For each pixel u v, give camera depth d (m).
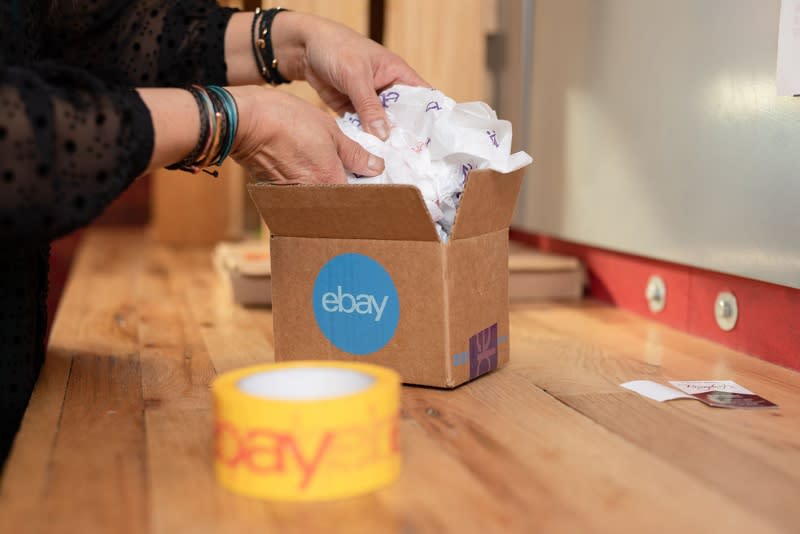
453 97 1.57
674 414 0.83
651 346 1.16
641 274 1.38
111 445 0.74
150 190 2.80
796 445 0.74
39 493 0.63
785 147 0.98
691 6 1.15
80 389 0.92
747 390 0.92
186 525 0.58
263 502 0.61
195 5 1.12
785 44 0.95
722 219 1.10
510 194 0.95
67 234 0.73
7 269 0.84
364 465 0.62
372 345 0.92
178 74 1.10
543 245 1.76
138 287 1.66
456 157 0.92
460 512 0.59
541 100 1.61
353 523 0.58
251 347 1.15
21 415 0.85
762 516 0.59
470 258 0.92
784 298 1.03
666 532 0.56
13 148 0.68
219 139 0.83
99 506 0.61
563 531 0.56
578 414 0.82
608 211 1.40
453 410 0.83
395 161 0.92
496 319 0.99
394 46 1.55
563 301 1.54
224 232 2.32
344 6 1.47
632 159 1.32
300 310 0.95
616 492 0.63
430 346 0.89
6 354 0.84
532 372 0.99
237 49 1.10
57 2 1.03
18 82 0.69
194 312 1.41
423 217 0.84
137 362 1.06
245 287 1.45
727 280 1.14
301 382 0.72
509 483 0.64
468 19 1.55
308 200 0.88
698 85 1.14
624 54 1.32
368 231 0.89
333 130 0.90
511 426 0.78
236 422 0.62
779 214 0.99
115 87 0.77
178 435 0.76
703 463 0.69
